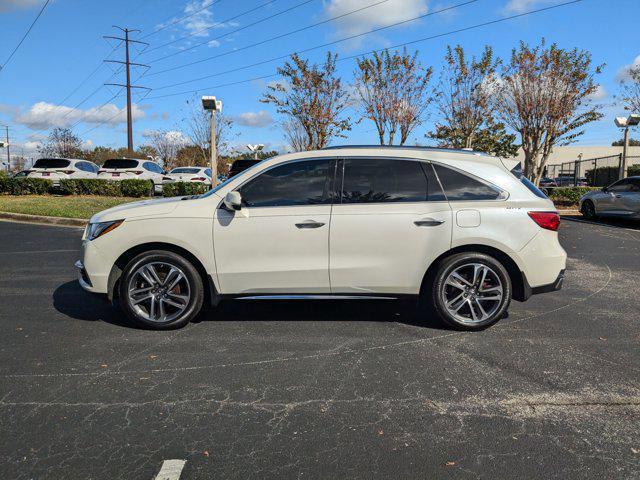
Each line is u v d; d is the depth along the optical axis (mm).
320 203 4801
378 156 4898
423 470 2664
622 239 11625
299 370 3945
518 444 2910
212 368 3980
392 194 4820
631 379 3803
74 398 3459
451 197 4824
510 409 3332
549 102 17344
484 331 4906
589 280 7254
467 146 19562
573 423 3156
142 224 4758
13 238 10844
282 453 2816
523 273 4848
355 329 4938
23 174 22000
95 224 4848
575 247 10406
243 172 4949
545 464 2719
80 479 2574
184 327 4973
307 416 3227
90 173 21484
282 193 4836
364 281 4789
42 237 11000
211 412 3275
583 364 4090
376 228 4730
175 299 4895
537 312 5578
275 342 4566
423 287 4953
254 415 3236
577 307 5797
